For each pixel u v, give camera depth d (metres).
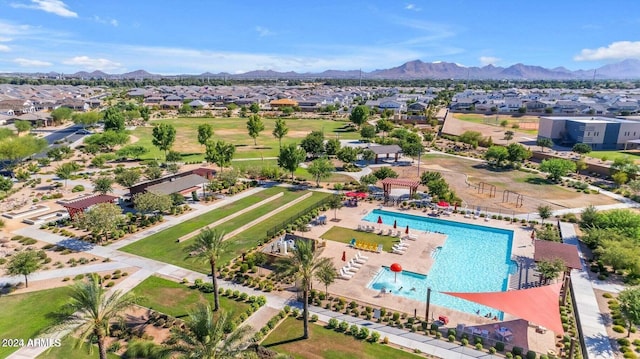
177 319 35.44
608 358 31.38
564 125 126.75
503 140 131.38
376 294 40.97
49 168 91.25
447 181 83.88
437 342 33.25
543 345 32.88
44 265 45.88
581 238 54.19
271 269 46.25
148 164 92.12
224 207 67.50
